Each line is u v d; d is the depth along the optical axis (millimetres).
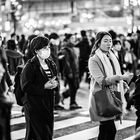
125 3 31375
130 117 12820
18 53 13188
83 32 20031
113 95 7516
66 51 14281
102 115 7355
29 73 7688
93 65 7629
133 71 19344
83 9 59188
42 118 7766
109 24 48375
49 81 7703
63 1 61625
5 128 4418
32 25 31375
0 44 10922
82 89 20344
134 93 8320
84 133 10703
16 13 35531
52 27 57906
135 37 23422
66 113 13766
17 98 8156
